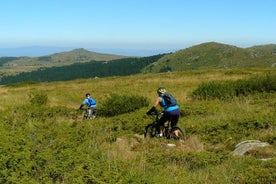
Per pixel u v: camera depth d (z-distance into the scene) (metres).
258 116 13.89
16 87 55.38
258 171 7.04
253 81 24.09
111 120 15.66
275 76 24.30
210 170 7.97
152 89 38.62
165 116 12.49
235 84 24.47
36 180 6.00
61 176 6.13
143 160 8.47
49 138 8.16
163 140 11.98
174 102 12.50
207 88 24.55
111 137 12.21
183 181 7.05
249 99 21.00
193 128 13.34
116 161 7.21
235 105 18.64
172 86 40.31
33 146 7.09
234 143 11.09
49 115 18.47
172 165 8.64
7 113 15.85
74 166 6.46
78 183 5.64
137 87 41.88
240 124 13.16
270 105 18.08
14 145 6.96
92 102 20.64
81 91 40.94
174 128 12.55
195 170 8.23
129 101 21.95
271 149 9.48
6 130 8.40
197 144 11.29
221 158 8.90
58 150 7.20
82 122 14.77
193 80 45.19
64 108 20.31
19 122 12.30
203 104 19.70
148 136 12.94
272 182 6.65
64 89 44.84
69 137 9.25
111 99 22.09
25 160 6.27
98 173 6.06
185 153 9.26
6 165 6.23
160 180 6.51
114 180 5.84
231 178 7.07
